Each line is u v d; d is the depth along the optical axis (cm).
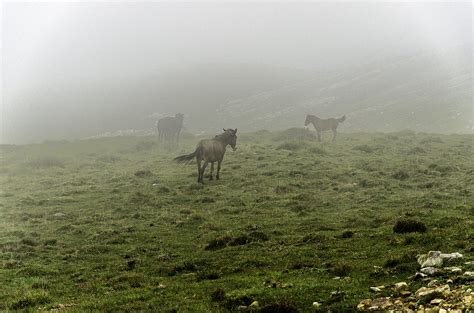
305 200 2372
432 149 3928
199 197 2567
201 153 2934
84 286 1259
